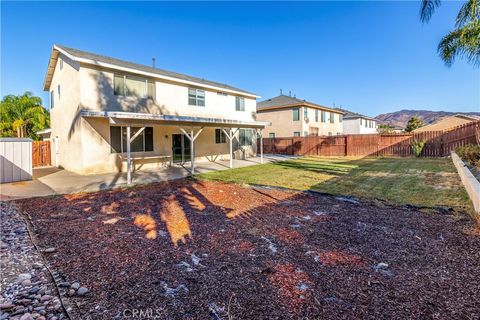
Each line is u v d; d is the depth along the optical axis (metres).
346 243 3.80
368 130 43.03
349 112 41.25
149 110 13.02
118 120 8.89
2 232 4.32
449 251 3.46
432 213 5.14
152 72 13.05
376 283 2.73
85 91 10.81
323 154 21.98
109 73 11.54
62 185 8.66
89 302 2.42
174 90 14.20
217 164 14.95
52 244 3.83
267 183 8.83
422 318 2.17
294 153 23.62
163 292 2.60
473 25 8.01
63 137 13.23
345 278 2.84
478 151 11.05
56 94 14.17
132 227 4.60
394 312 2.25
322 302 2.42
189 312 2.29
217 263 3.23
